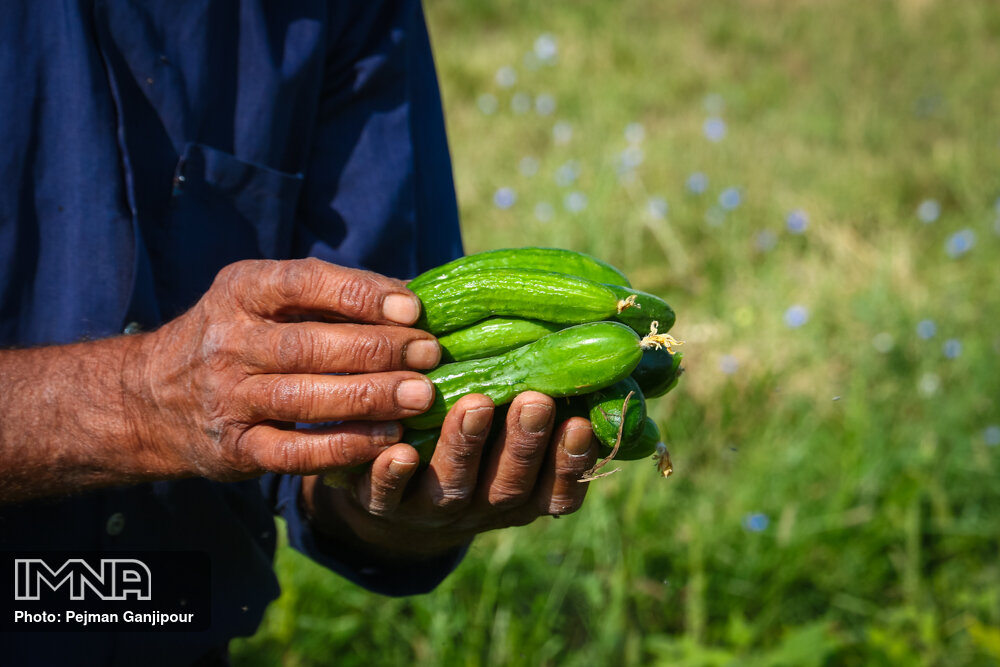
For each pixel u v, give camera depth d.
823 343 5.36
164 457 1.59
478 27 11.50
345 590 3.79
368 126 2.11
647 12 11.98
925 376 4.86
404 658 3.73
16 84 1.74
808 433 4.65
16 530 1.79
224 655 2.21
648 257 6.39
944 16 11.70
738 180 7.40
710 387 4.88
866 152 8.21
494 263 1.70
